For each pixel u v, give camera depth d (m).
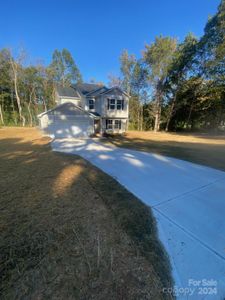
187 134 21.34
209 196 3.88
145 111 28.22
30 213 3.14
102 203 3.52
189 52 21.12
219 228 2.75
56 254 2.18
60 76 33.81
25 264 2.02
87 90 21.11
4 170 5.60
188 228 2.75
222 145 11.69
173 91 24.56
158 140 14.77
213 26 18.11
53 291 1.71
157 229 2.72
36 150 9.20
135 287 1.76
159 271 1.96
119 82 26.95
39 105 31.95
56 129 15.84
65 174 5.28
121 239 2.47
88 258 2.12
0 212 3.17
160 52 21.47
